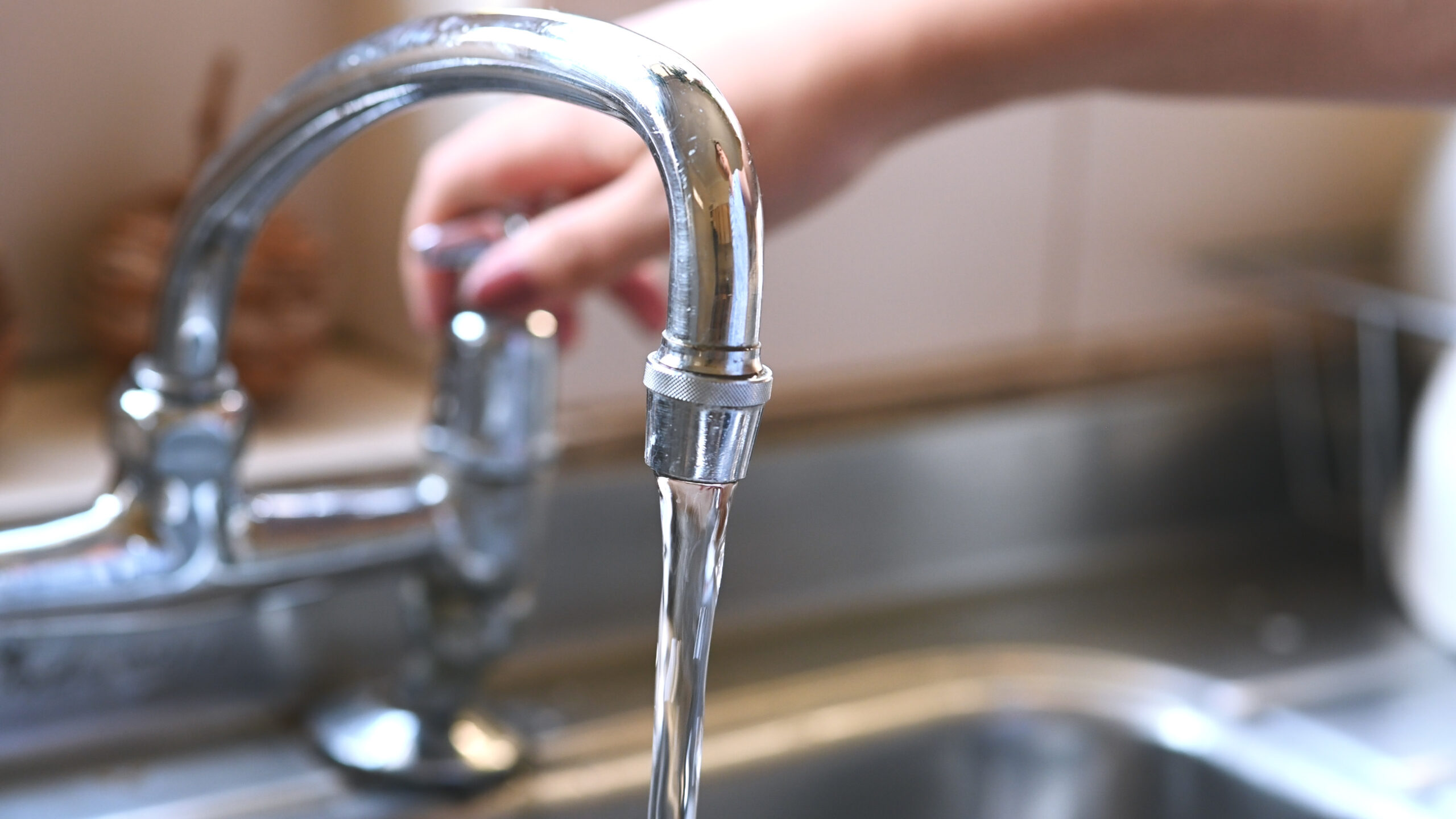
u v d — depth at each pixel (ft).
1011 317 2.43
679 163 0.76
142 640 1.73
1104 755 2.08
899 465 2.23
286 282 1.88
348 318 2.30
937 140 2.26
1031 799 2.10
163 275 1.31
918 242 2.29
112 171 2.10
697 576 0.80
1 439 1.86
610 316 2.00
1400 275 2.42
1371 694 2.12
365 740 1.73
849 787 1.99
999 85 1.31
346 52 1.03
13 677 1.66
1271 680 2.14
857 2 1.29
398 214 2.12
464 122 1.94
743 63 1.28
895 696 2.06
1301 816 1.90
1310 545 2.60
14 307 1.78
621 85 0.80
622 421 2.05
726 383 0.75
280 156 1.15
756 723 1.96
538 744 1.84
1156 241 2.55
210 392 1.37
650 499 2.04
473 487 1.58
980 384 2.40
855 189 2.20
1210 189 2.59
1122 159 2.47
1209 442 2.54
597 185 1.44
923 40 1.28
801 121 1.28
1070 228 2.44
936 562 2.31
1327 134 2.70
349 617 1.86
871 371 2.30
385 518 1.57
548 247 1.31
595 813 1.78
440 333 1.58
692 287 0.76
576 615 2.02
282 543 1.49
